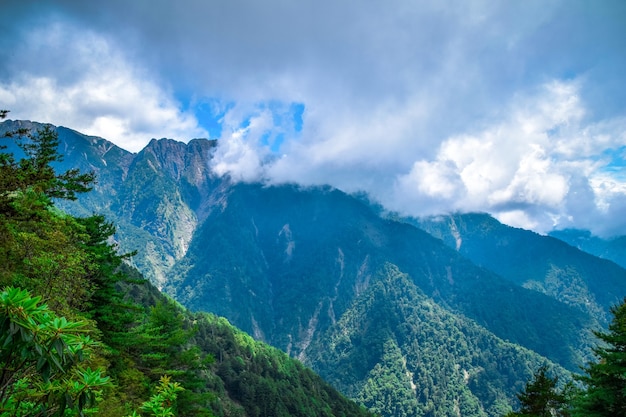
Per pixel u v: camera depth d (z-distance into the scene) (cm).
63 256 1526
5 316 370
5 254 1318
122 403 2022
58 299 1438
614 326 2123
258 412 10062
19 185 1467
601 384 2064
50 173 1656
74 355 448
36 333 392
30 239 1373
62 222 1656
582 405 2094
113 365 2420
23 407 510
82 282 1786
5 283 1270
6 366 407
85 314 1980
